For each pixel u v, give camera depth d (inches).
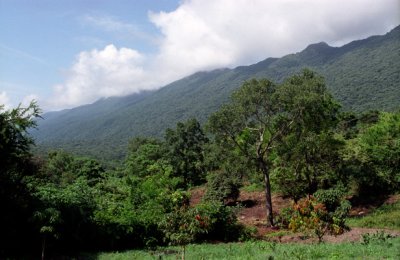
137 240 789.2
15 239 652.7
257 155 1092.5
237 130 1077.8
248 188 1546.5
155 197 954.7
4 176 652.7
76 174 2031.3
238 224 901.8
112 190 1023.6
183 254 590.6
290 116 1082.1
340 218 693.9
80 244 731.4
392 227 848.9
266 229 978.1
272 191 1416.1
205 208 859.4
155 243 791.1
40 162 759.1
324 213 691.4
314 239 746.2
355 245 612.1
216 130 1072.8
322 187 1238.9
